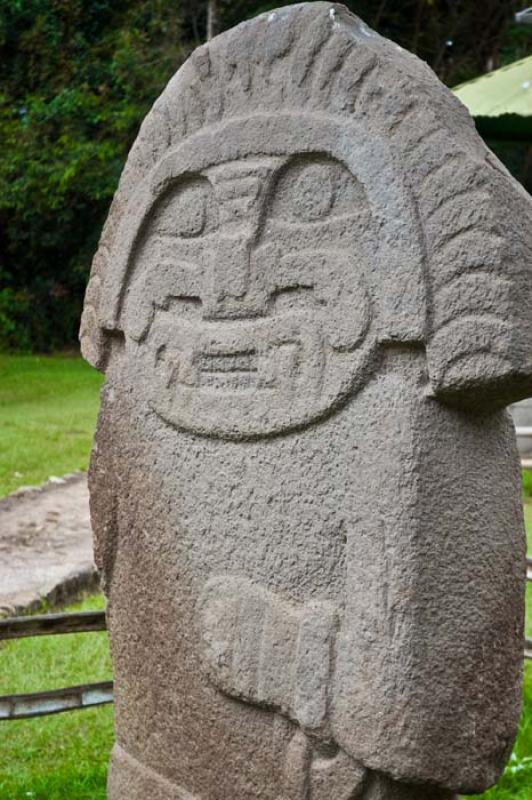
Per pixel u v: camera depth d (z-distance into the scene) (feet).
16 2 41.91
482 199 5.40
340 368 5.88
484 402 5.65
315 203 6.02
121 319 7.14
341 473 5.92
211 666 6.50
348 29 5.95
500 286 5.32
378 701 5.69
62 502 19.34
